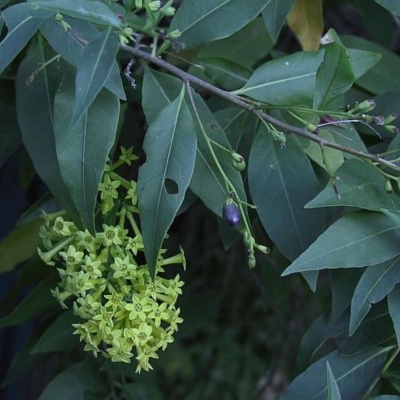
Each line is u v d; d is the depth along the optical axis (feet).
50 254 1.79
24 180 2.18
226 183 1.74
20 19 1.69
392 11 1.80
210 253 3.24
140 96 1.90
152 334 1.77
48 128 1.79
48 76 1.82
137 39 1.80
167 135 1.70
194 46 1.80
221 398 3.78
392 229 1.74
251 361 3.80
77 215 1.76
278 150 1.86
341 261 1.71
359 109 1.74
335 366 1.90
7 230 2.41
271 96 1.82
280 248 1.85
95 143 1.69
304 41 1.99
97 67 1.58
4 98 1.97
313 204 1.73
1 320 2.11
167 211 1.68
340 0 2.54
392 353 1.91
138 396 2.19
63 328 2.11
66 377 2.19
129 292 1.76
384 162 1.73
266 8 1.90
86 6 1.58
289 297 2.74
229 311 3.54
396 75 2.13
